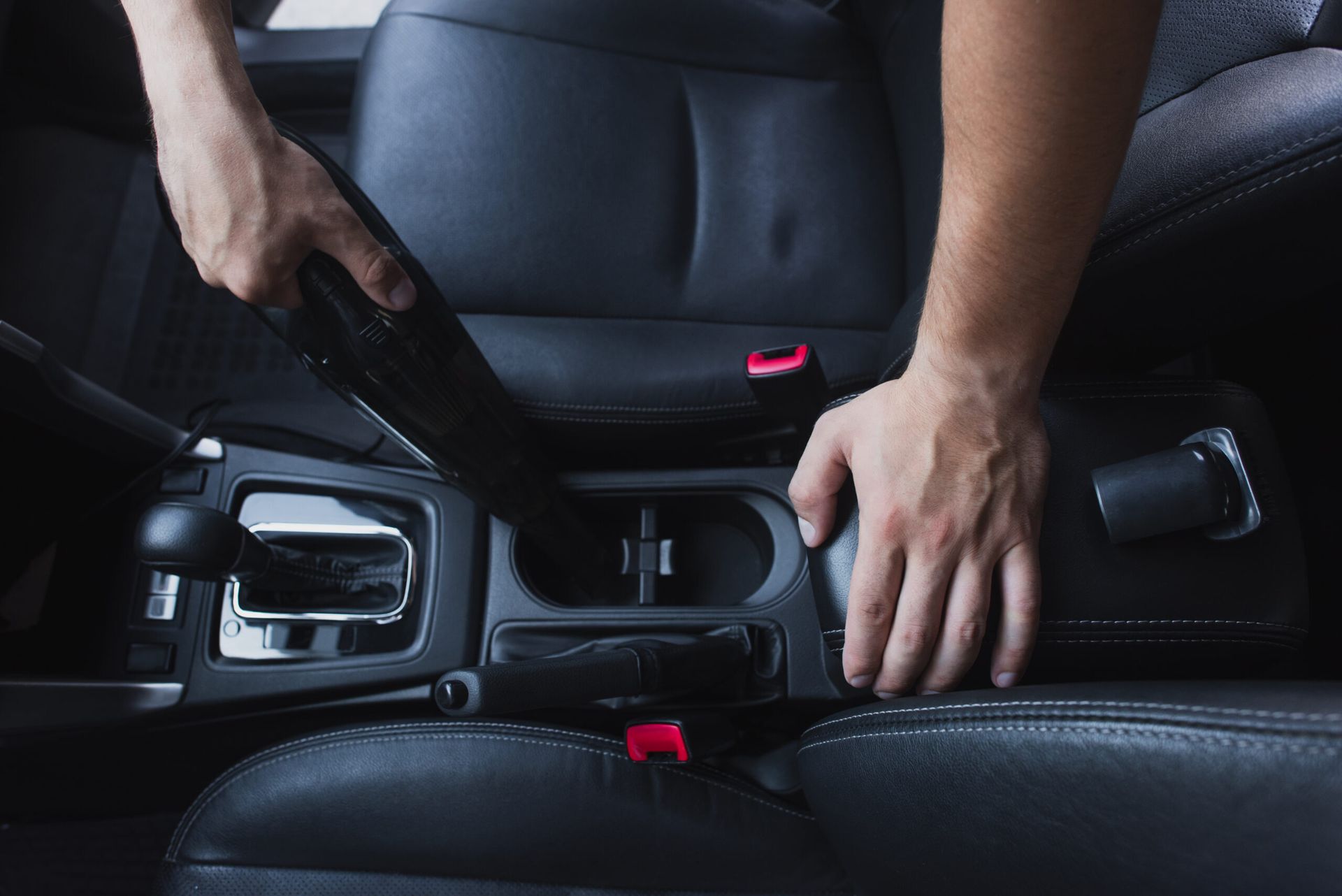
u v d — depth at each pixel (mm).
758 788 747
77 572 894
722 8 1047
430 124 957
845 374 886
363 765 725
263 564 752
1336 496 986
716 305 943
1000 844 453
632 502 946
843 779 536
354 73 1322
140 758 960
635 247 945
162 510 689
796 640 859
